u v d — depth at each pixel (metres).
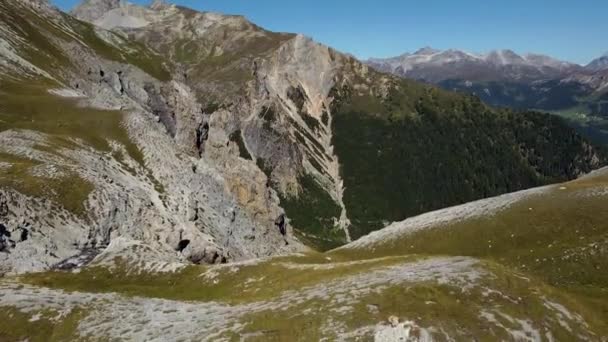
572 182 83.00
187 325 35.47
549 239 64.56
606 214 64.62
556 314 33.34
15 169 68.44
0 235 55.75
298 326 32.44
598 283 53.97
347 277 40.06
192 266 50.75
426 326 30.56
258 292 43.31
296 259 58.31
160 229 76.00
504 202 76.44
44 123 96.62
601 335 32.94
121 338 34.12
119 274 48.94
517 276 36.56
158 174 98.12
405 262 42.50
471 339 30.22
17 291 42.25
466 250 69.25
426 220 81.31
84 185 70.38
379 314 31.94
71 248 61.94
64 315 37.62
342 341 30.14
